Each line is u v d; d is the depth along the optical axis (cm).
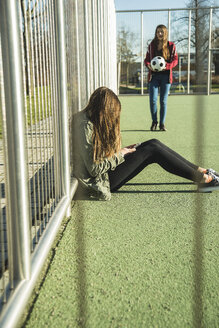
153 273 157
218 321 124
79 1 317
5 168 120
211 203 249
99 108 237
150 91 608
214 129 613
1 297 121
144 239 192
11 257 124
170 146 469
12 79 119
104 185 257
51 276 155
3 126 118
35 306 134
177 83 1706
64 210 207
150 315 128
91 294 141
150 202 255
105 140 241
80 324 123
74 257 172
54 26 210
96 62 423
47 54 190
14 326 109
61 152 223
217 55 1606
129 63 1691
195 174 268
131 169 264
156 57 580
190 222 215
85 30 327
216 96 1497
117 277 154
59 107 220
